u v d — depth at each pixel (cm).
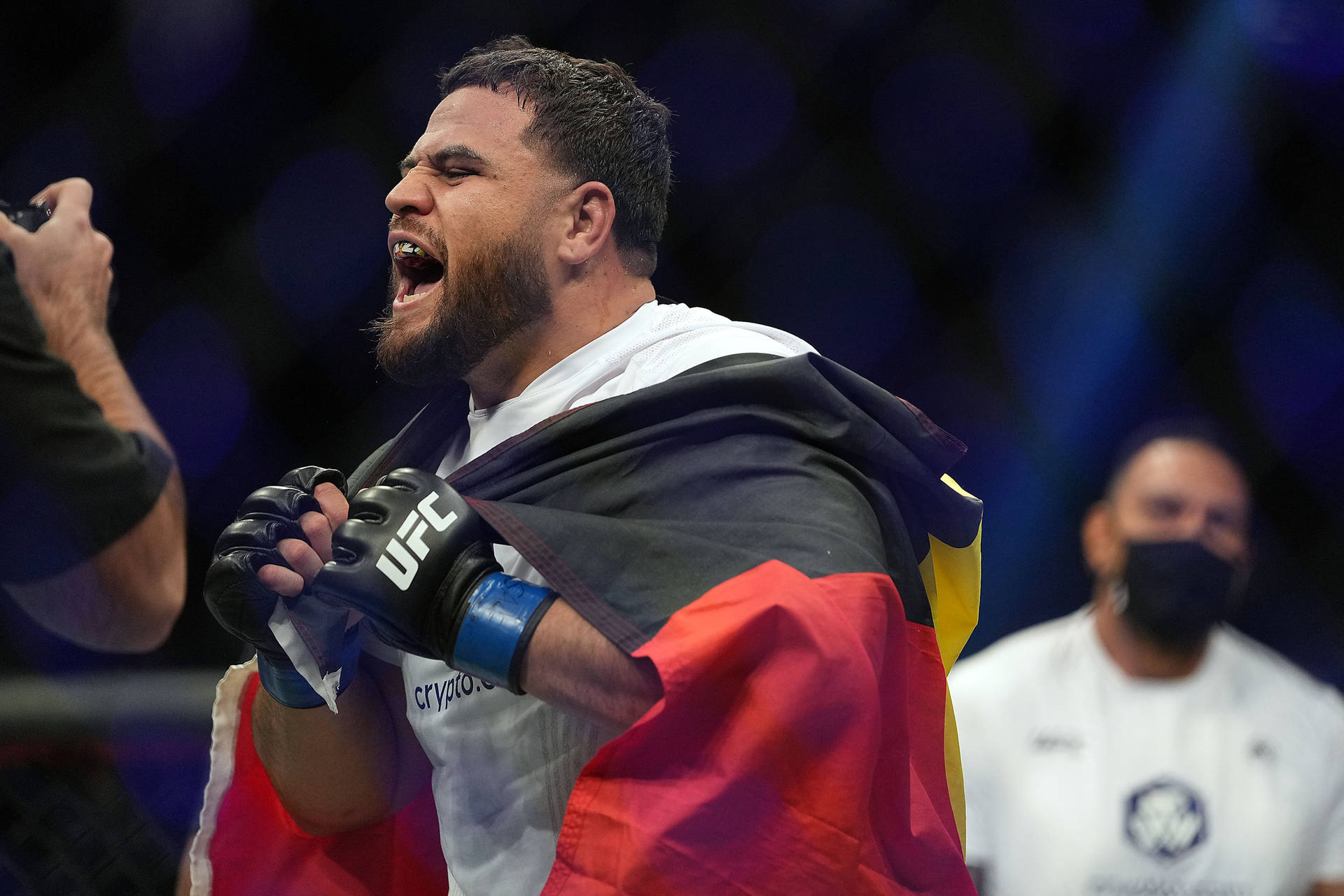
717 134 1081
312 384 1021
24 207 320
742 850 266
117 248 983
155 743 404
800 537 293
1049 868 461
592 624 283
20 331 279
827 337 1148
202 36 948
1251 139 1105
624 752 272
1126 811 460
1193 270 1148
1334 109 1084
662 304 388
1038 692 480
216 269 1002
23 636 363
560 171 363
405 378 373
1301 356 1143
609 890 266
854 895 268
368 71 991
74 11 924
